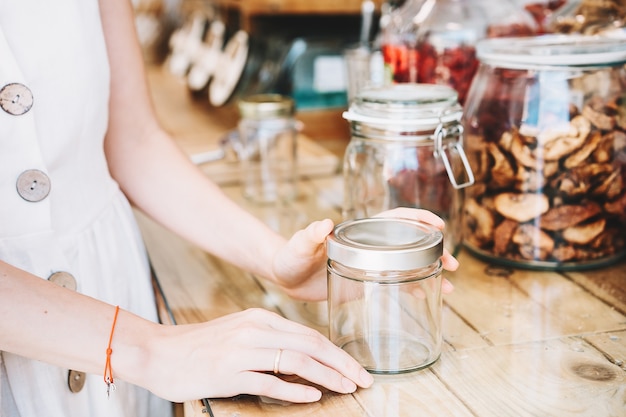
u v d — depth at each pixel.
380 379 0.77
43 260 0.84
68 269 0.86
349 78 1.64
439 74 1.29
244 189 1.47
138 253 1.01
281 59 1.98
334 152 1.87
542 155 0.98
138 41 1.07
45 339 0.72
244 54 2.24
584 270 1.04
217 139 1.96
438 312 0.79
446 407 0.71
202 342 0.73
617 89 0.99
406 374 0.77
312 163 1.61
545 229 1.01
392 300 0.75
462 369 0.78
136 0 3.89
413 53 1.32
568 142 0.97
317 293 0.93
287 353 0.71
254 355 0.71
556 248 1.02
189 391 0.71
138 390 0.97
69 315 0.73
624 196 1.01
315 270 0.92
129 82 1.05
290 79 1.96
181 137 2.00
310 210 1.37
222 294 1.03
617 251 1.04
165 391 0.72
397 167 1.00
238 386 0.71
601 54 0.96
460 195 1.02
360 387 0.75
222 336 0.73
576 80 0.97
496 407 0.71
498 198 1.03
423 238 0.76
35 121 0.84
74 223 0.91
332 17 2.12
